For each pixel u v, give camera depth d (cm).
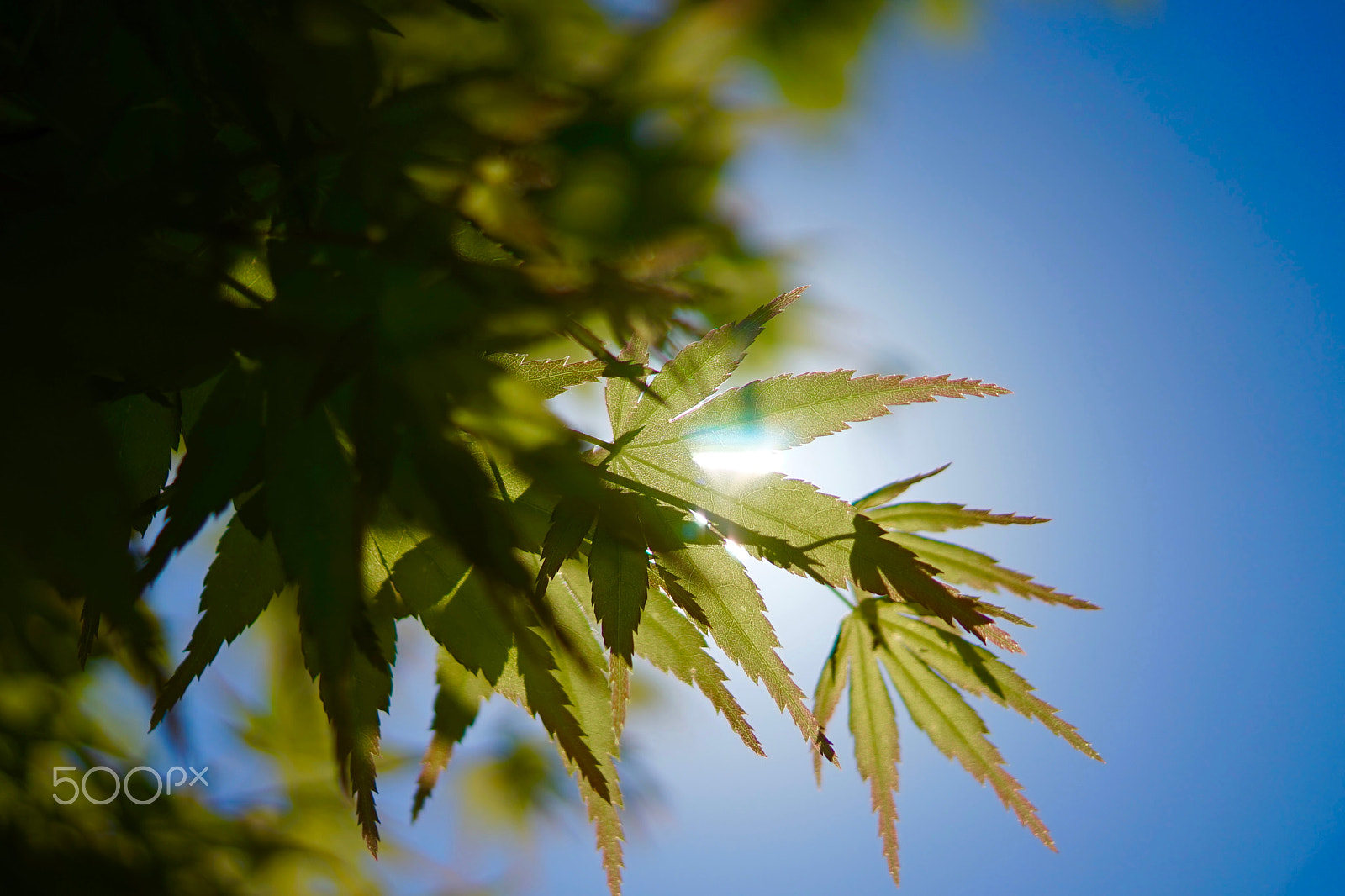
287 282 21
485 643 22
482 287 22
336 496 21
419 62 23
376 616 22
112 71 22
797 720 22
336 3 22
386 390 21
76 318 21
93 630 21
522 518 22
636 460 22
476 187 22
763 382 23
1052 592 23
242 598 22
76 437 21
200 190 21
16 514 20
